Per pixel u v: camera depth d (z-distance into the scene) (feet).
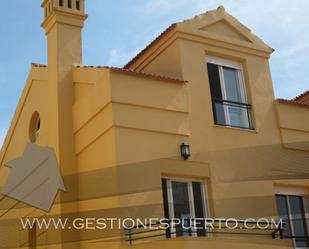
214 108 46.57
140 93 41.60
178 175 41.55
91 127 42.98
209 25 48.88
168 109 42.60
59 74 46.98
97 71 43.09
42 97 51.34
